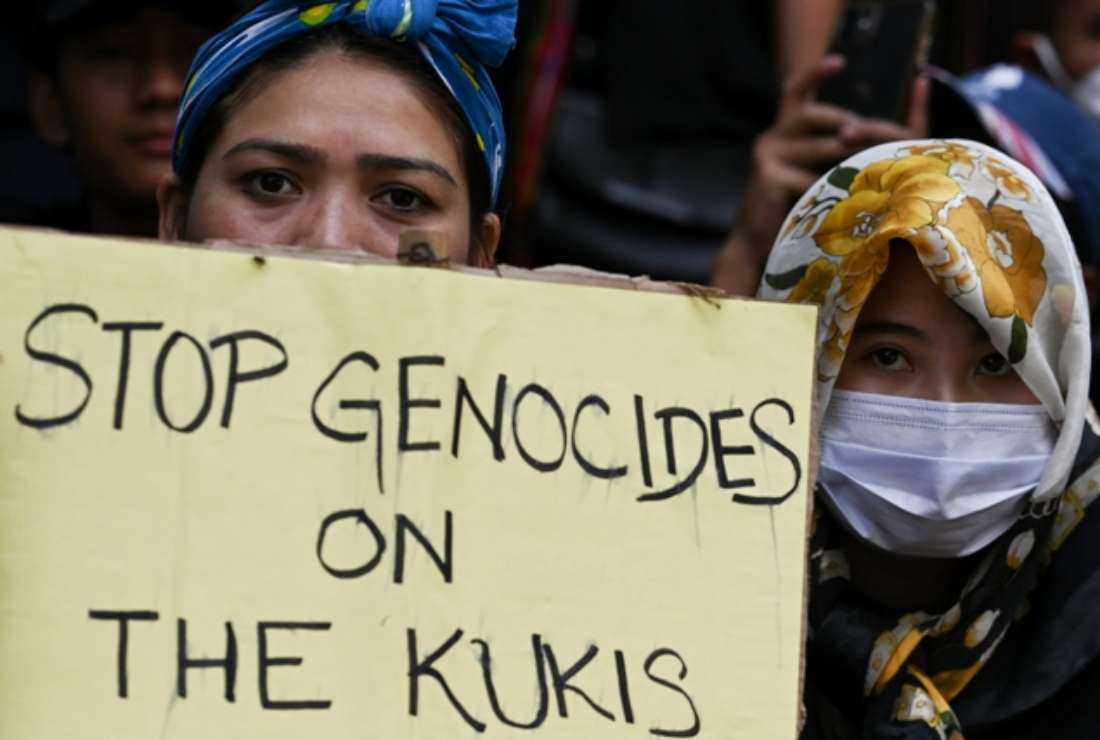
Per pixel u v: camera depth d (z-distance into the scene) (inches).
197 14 172.2
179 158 127.5
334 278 98.3
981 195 124.9
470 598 98.3
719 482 102.1
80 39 174.1
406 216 119.9
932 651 129.1
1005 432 123.9
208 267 96.8
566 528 100.0
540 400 100.3
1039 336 124.6
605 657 99.6
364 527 97.3
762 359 103.5
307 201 118.3
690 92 208.8
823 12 197.9
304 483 96.8
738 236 173.9
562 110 211.9
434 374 99.0
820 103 172.4
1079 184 189.6
